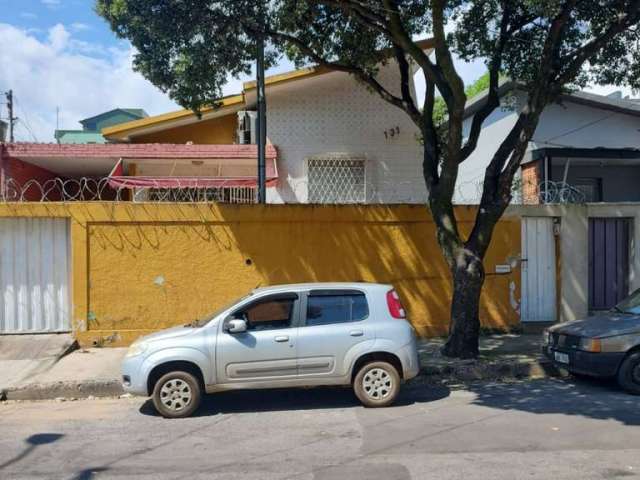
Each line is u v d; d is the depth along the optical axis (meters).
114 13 8.76
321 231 11.57
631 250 12.63
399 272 11.72
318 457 5.70
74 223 11.05
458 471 5.23
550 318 12.33
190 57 9.18
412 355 7.66
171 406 7.32
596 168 17.45
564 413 7.16
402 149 15.13
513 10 11.02
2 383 8.76
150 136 16.33
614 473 5.14
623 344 8.06
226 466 5.51
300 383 7.45
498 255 12.05
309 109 14.92
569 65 10.02
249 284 11.40
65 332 11.22
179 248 11.28
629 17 9.62
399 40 9.64
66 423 7.16
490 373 9.37
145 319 11.19
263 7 10.30
